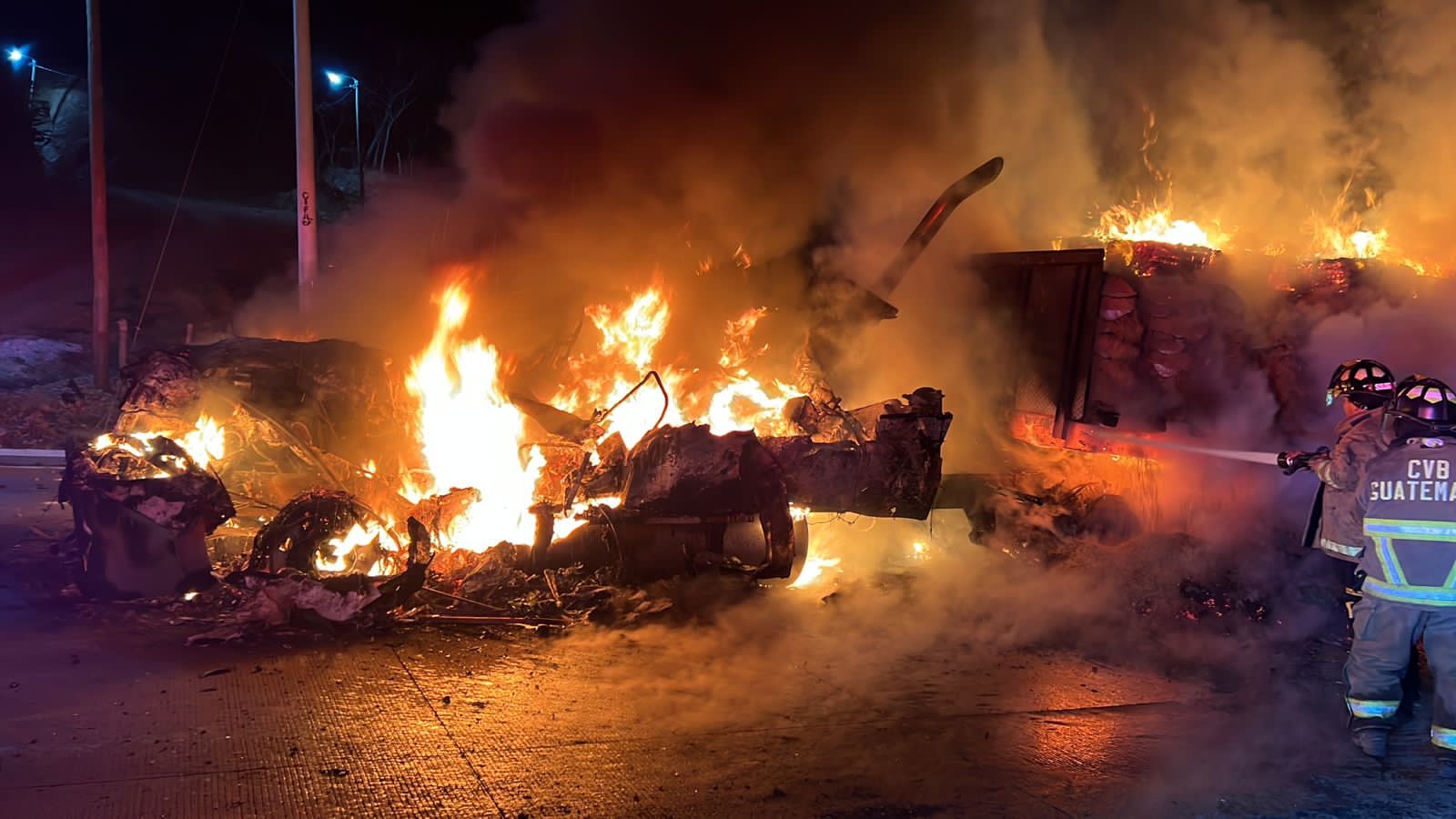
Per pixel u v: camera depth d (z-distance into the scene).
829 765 4.27
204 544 6.43
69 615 5.99
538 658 5.52
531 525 6.92
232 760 4.09
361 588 5.98
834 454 6.89
